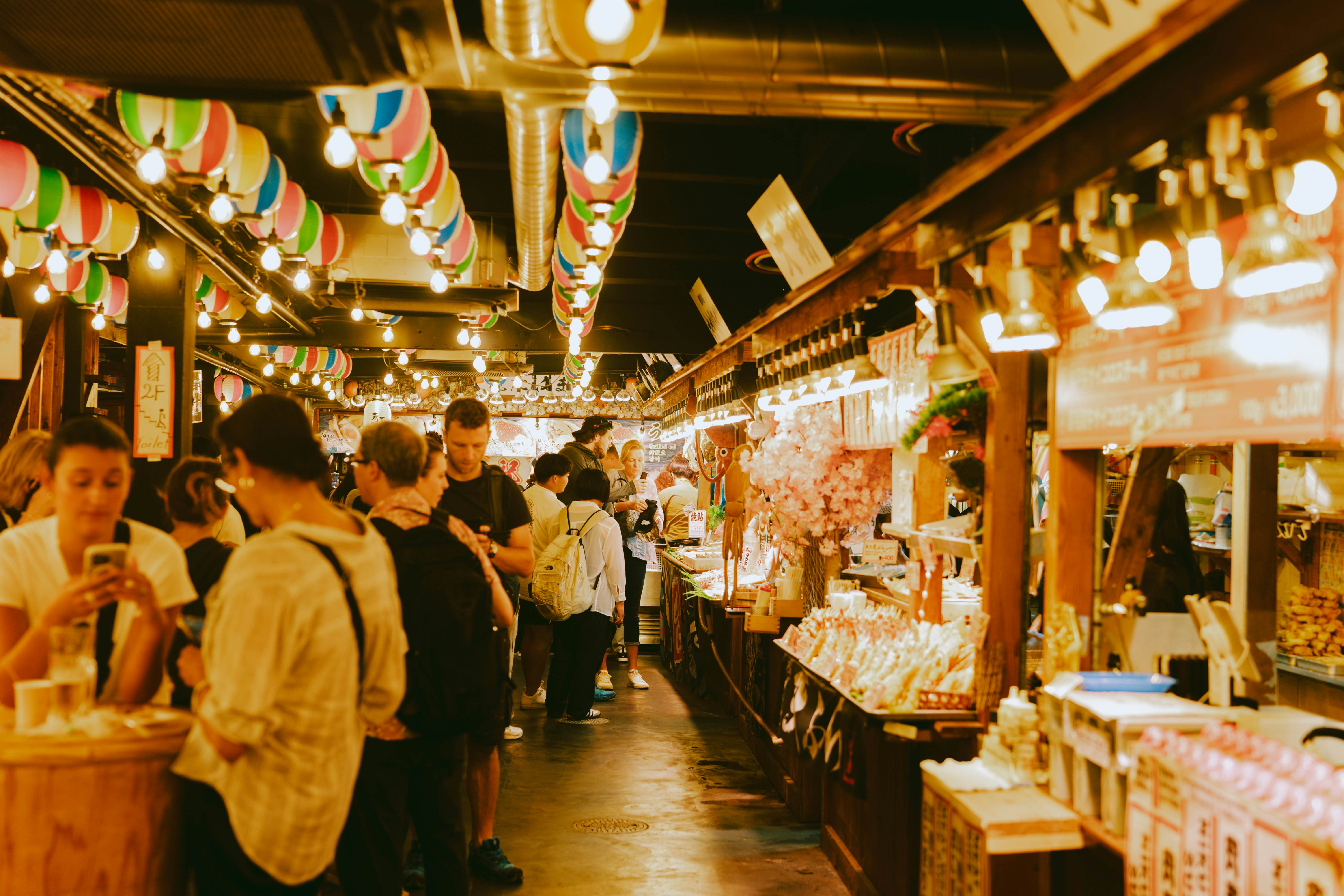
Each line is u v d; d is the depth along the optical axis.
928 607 3.93
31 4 2.28
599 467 7.96
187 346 6.16
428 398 15.64
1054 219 2.96
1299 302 1.98
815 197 6.57
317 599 2.09
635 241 8.11
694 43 2.82
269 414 2.23
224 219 3.88
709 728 6.73
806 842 4.59
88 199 4.56
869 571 5.52
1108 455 4.78
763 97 2.96
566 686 6.87
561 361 15.84
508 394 15.88
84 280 5.75
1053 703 2.61
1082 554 2.90
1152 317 2.16
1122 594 2.91
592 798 5.18
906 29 2.95
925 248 3.11
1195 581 3.43
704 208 7.26
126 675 2.38
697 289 7.90
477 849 4.05
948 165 4.84
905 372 4.05
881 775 3.77
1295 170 1.85
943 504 4.04
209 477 3.04
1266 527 3.29
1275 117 1.99
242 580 2.03
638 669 8.94
